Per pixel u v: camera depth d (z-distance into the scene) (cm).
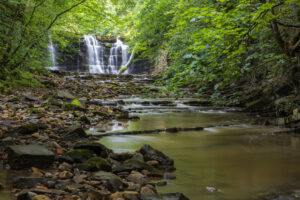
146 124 492
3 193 163
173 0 1127
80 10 878
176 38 750
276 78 654
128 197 160
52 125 386
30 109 502
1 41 751
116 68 2348
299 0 301
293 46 486
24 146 237
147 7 1307
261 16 346
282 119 503
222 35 387
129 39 1628
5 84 779
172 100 867
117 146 322
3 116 424
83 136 353
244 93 790
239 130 455
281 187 197
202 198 175
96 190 171
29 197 148
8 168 215
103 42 2364
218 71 433
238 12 375
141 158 260
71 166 226
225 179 215
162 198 155
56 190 166
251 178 217
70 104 579
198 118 588
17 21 768
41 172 208
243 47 416
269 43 614
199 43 417
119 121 522
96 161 221
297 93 557
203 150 314
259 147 332
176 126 473
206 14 390
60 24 976
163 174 224
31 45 807
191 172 232
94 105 685
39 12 777
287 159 278
